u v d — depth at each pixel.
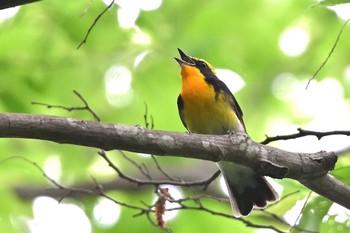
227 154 7.05
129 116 13.23
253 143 7.20
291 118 14.84
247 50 14.46
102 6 12.07
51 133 6.44
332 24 14.52
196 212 13.15
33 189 13.77
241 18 14.25
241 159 7.14
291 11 14.32
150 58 12.90
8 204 12.66
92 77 12.66
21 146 13.09
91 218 13.55
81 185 13.80
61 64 12.42
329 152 7.41
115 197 13.86
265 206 9.02
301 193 9.41
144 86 13.03
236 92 14.34
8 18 12.16
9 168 12.90
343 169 8.15
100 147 6.62
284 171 7.16
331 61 14.68
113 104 13.17
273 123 14.78
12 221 12.64
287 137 7.70
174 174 14.38
